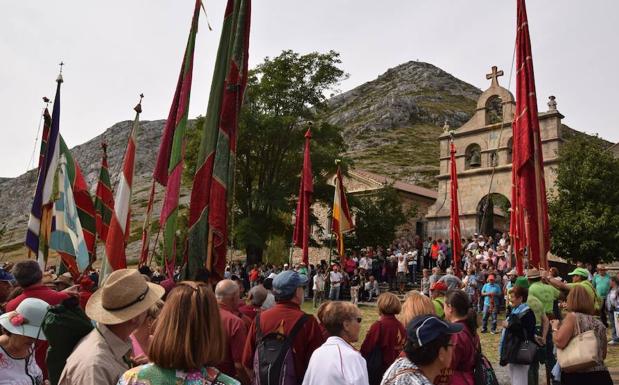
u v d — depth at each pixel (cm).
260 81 3484
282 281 507
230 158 816
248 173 3472
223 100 838
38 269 546
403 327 552
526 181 917
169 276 809
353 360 415
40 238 1077
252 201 3406
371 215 3453
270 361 468
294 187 3438
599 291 1605
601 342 560
